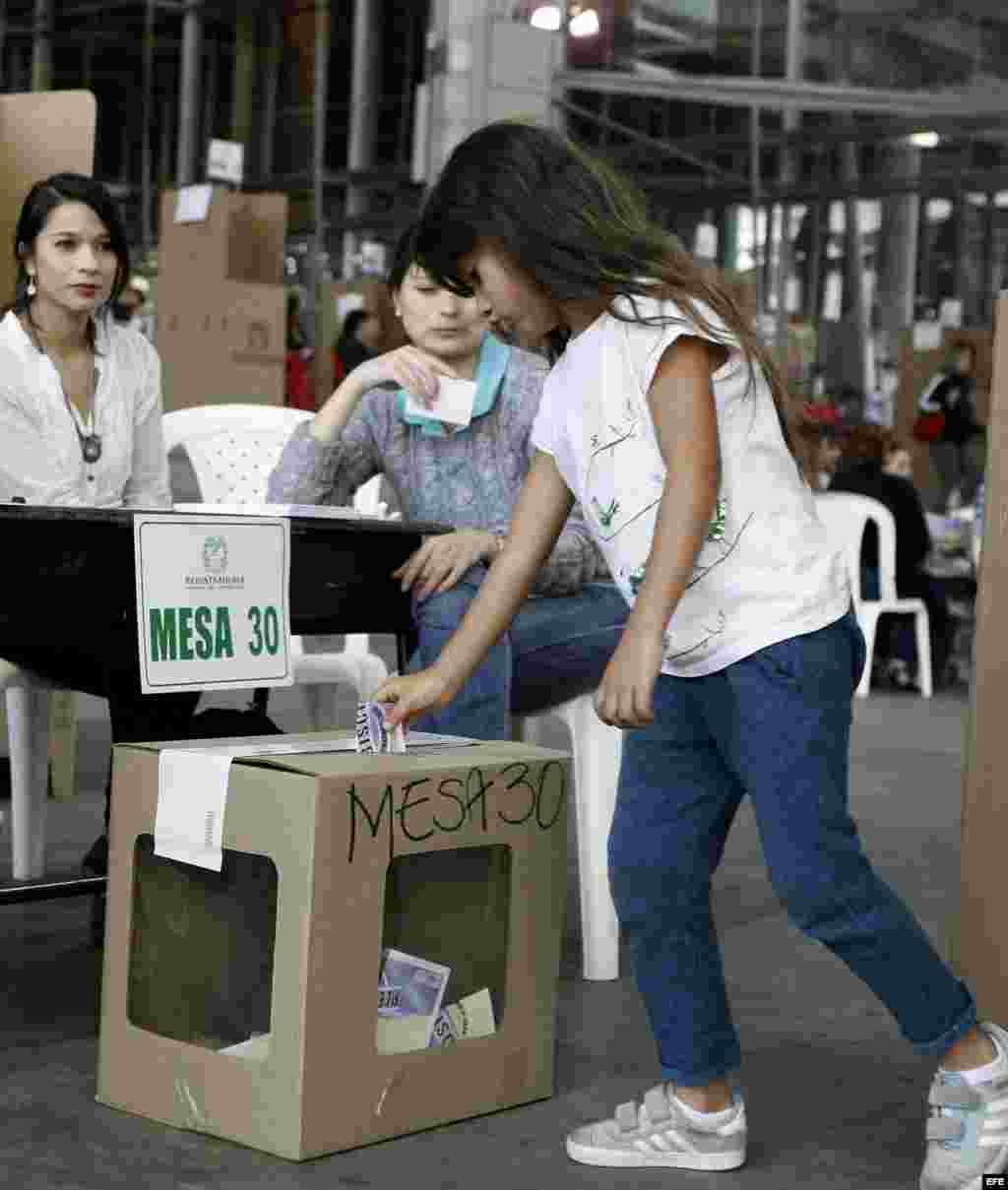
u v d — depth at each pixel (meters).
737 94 13.21
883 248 14.40
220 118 13.60
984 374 13.12
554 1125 1.96
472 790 1.90
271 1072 1.79
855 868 1.71
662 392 1.68
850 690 1.74
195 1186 1.70
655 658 1.61
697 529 1.64
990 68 13.70
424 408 2.62
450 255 1.74
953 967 2.28
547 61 7.45
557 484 1.89
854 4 13.97
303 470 2.67
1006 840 2.18
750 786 1.72
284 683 2.20
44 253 2.83
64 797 4.11
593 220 1.69
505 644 2.52
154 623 2.03
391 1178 1.75
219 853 1.81
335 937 1.77
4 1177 1.72
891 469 8.48
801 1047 2.33
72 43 13.64
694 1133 1.83
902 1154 1.90
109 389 2.94
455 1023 1.97
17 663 2.37
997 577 2.20
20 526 2.00
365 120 14.71
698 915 1.83
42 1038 2.23
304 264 13.32
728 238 14.50
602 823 2.70
